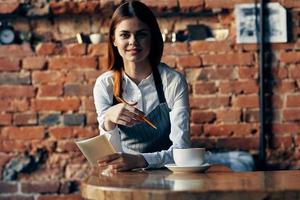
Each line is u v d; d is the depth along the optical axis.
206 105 4.32
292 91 4.32
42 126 4.34
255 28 4.30
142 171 2.37
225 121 4.32
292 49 4.32
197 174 2.21
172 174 2.23
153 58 2.69
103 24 4.42
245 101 4.32
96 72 4.35
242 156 4.24
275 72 4.32
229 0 4.32
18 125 4.34
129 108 2.43
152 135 2.69
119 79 2.64
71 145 4.34
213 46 4.33
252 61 4.32
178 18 4.40
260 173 2.21
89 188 1.93
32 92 4.35
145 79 2.68
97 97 2.65
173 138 2.63
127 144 2.69
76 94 4.34
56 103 4.34
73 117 4.34
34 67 4.35
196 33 4.36
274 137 4.32
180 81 2.71
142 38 2.55
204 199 1.75
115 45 2.63
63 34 4.41
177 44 4.32
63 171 4.34
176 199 1.75
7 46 4.34
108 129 2.52
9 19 4.40
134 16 2.54
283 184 1.86
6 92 4.34
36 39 4.41
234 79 4.32
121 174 2.26
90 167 4.35
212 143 4.31
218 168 2.41
